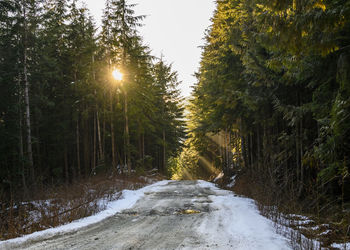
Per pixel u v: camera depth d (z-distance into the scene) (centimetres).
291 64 715
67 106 2455
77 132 2470
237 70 1525
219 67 1681
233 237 572
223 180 2198
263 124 1346
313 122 1074
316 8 502
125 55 2400
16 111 1722
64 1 2431
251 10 1075
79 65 2447
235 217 775
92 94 2414
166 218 812
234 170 2219
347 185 762
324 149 677
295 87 1125
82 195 1117
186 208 977
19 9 1780
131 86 2431
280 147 1182
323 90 791
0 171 1545
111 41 2359
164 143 3738
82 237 608
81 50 2456
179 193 1475
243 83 1366
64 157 2623
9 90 1792
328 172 660
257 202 998
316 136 1041
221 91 1605
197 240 562
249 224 677
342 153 683
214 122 1767
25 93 1823
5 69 1803
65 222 782
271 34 549
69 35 2472
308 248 462
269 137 1269
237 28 1217
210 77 1944
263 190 943
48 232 653
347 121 589
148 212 920
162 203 1109
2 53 1836
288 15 511
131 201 1178
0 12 1708
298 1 464
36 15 1983
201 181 2670
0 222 763
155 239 581
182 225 711
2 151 1636
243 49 1192
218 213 858
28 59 1962
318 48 544
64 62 2488
